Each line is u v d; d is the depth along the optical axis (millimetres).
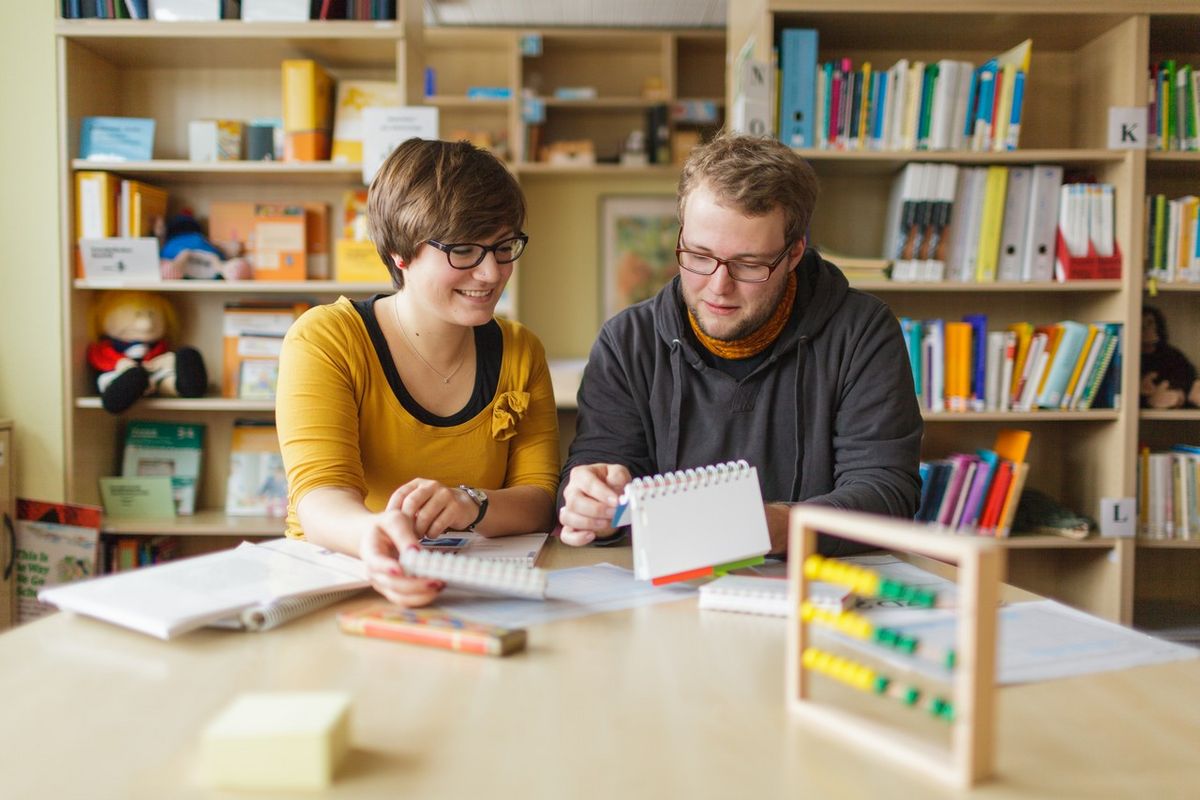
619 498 1093
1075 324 2828
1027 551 3100
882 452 1478
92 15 2857
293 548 1184
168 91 3170
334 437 1320
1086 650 834
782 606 953
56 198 2912
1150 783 590
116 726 671
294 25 2826
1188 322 3025
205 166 2896
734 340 1513
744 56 3020
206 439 3225
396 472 1456
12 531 2881
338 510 1177
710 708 713
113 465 3184
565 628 910
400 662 809
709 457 1604
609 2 5402
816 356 1563
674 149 5668
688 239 1403
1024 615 942
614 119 5781
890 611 940
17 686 747
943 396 2852
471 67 5867
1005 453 2908
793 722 689
